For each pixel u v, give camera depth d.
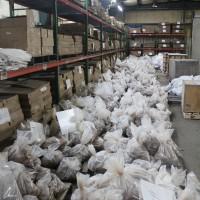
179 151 2.74
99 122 3.07
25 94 2.49
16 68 2.09
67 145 2.46
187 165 2.63
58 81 3.39
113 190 1.64
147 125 2.80
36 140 2.24
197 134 3.55
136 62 9.85
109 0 10.27
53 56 3.25
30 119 2.44
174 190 1.69
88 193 1.63
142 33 15.05
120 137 2.70
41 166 2.09
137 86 5.62
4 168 1.53
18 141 2.03
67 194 1.98
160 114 3.69
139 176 1.81
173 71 7.34
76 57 4.06
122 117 3.26
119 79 6.13
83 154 2.36
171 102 5.31
